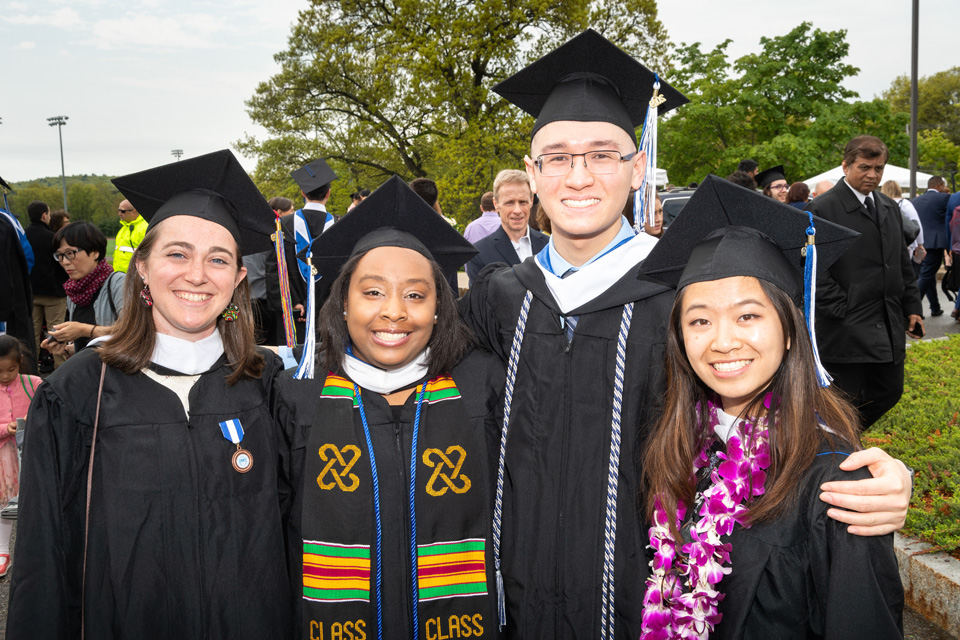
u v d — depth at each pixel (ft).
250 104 89.04
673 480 6.26
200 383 6.82
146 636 6.27
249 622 6.54
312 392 7.15
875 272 14.10
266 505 6.76
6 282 19.40
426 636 6.78
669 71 88.48
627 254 7.22
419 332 6.82
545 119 7.36
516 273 7.84
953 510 11.25
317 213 21.33
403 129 85.51
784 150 79.92
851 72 87.61
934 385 19.30
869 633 5.18
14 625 5.92
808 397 5.80
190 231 6.69
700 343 5.83
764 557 5.71
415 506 6.85
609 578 6.62
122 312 6.87
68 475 6.32
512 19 75.00
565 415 6.97
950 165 111.96
